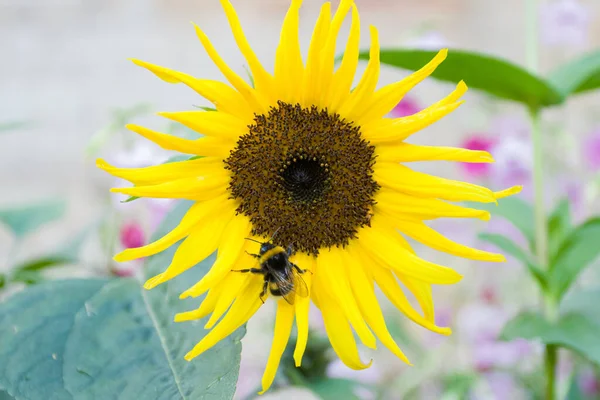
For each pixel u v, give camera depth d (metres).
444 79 0.57
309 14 1.27
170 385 0.47
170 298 0.50
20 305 0.50
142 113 0.62
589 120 0.91
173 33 1.35
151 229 0.63
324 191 0.52
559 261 0.59
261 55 1.28
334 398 0.55
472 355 0.72
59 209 0.67
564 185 0.76
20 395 0.47
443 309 0.78
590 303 0.60
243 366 0.66
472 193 0.49
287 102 0.51
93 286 0.51
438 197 0.50
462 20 1.22
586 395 0.70
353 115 0.51
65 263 0.61
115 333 0.49
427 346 0.77
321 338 0.57
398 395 0.73
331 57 0.50
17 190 1.28
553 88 0.58
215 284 0.49
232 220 0.51
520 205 0.63
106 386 0.47
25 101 1.37
